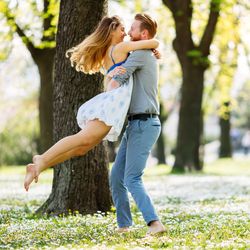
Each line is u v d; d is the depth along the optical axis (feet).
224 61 144.66
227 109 168.66
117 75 34.09
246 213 47.16
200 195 70.49
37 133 215.31
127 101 34.04
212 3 118.21
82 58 35.94
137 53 34.42
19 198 66.13
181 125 124.47
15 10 94.79
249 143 330.75
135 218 44.42
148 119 34.55
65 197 47.47
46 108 111.86
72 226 39.40
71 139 33.71
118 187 36.42
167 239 32.17
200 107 124.16
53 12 88.12
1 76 208.74
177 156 125.08
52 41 95.76
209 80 185.47
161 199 65.36
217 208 52.19
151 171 137.59
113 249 29.14
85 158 47.42
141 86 34.68
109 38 35.76
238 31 133.08
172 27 139.95
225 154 211.00
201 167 137.28
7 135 213.05
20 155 213.87
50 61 109.50
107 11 47.88
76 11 46.83
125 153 36.01
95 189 47.73
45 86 111.04
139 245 30.89
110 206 48.26
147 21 35.94
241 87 308.81
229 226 38.58
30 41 106.83
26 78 220.23
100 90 47.50
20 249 30.45
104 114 33.63
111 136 34.91
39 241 33.42
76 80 47.01
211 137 398.62
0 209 53.16
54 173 48.70
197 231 36.42
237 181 95.30
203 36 121.90
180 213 48.60
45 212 47.96
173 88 233.76
